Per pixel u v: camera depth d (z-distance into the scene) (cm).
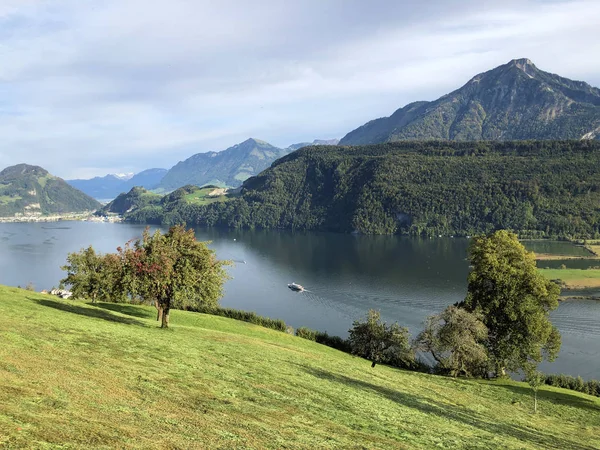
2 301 3775
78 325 3192
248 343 4347
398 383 3938
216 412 1773
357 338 6141
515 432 2944
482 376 5841
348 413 2277
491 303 5872
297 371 3209
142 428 1390
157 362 2478
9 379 1569
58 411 1361
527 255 6034
